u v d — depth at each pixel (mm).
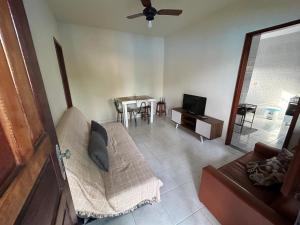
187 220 1448
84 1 2375
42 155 594
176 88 4344
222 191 1283
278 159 1485
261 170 1462
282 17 1960
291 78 4246
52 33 2412
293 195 679
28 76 570
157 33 4152
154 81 4867
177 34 3986
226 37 2709
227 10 2615
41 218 542
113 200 1271
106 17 3039
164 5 2588
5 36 442
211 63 3094
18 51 513
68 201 882
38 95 642
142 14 2258
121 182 1425
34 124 570
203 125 3008
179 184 1915
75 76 3725
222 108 2977
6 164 389
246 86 3383
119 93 4402
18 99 471
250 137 3348
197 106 3412
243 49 2451
